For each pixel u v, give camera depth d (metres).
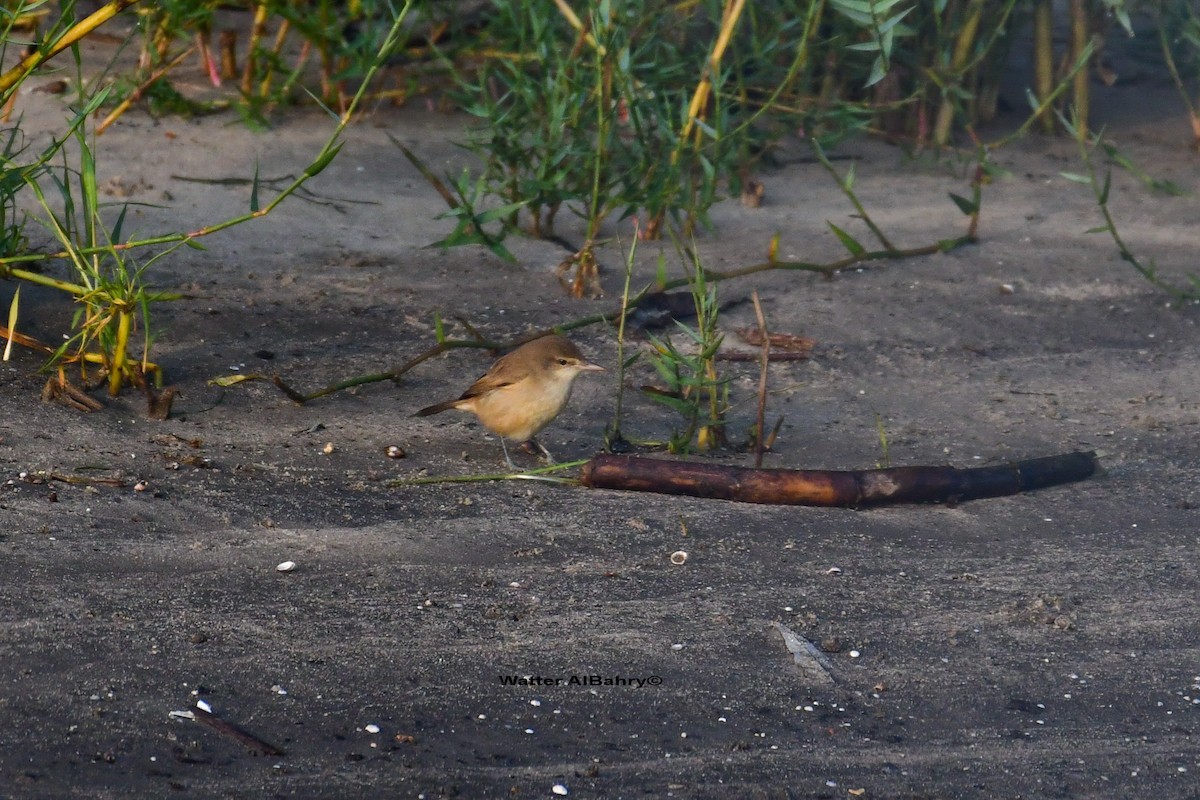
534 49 17.48
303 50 19.78
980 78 20.84
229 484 10.14
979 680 8.23
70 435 10.64
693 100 15.37
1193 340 14.54
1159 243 17.02
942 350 14.02
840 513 10.48
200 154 17.33
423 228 16.14
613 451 11.38
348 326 13.53
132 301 11.26
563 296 14.67
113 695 7.36
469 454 11.20
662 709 7.73
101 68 18.97
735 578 9.30
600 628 8.52
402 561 9.21
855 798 7.05
